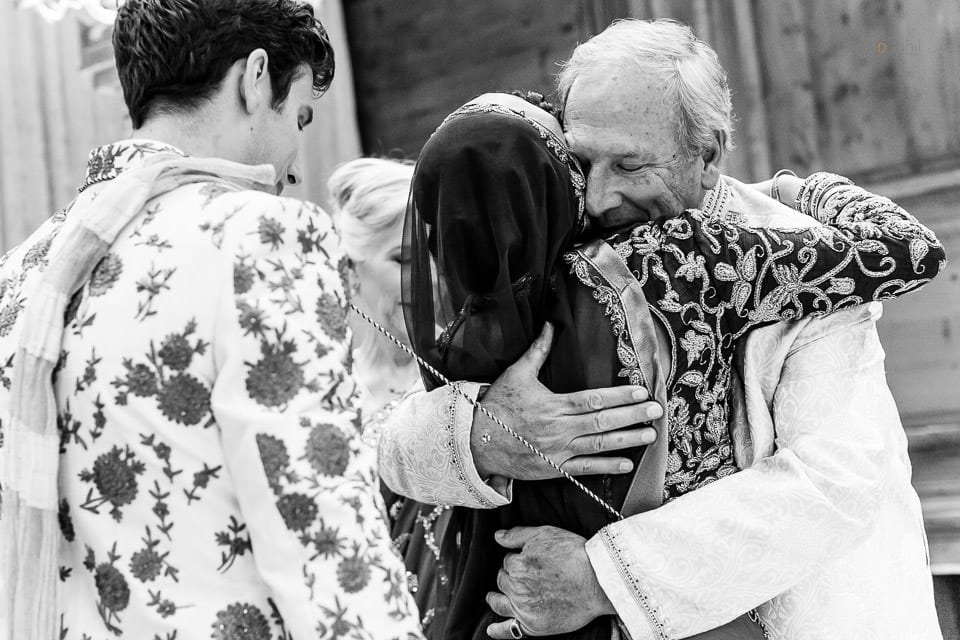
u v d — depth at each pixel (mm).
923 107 3436
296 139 1460
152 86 1378
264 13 1396
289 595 1151
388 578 1182
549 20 4137
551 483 1644
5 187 4680
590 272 1630
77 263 1270
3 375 1257
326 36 1483
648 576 1535
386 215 2473
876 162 3518
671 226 1634
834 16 3570
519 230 1567
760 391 1647
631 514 1613
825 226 1709
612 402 1571
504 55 4250
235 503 1210
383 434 1759
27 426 1217
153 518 1200
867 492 1571
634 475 1606
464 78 4352
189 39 1361
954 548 3172
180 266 1244
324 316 1256
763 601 1556
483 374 1649
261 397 1197
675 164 1634
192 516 1198
